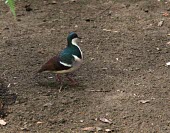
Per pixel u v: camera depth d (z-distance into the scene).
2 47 13.44
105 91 10.62
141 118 9.38
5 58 12.55
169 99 10.21
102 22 15.80
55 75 11.50
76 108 9.79
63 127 9.05
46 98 10.19
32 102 10.01
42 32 14.85
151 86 10.87
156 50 13.25
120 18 16.16
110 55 12.88
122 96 10.35
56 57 10.47
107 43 13.83
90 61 12.44
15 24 15.61
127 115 9.48
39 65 12.12
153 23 15.62
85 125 9.12
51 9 17.14
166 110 9.70
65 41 14.02
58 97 10.26
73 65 10.40
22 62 12.30
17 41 14.00
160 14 16.47
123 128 9.01
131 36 14.44
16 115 9.48
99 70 11.84
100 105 9.94
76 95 10.38
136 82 11.11
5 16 16.45
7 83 10.95
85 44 13.73
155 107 9.84
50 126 9.09
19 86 10.80
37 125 9.12
